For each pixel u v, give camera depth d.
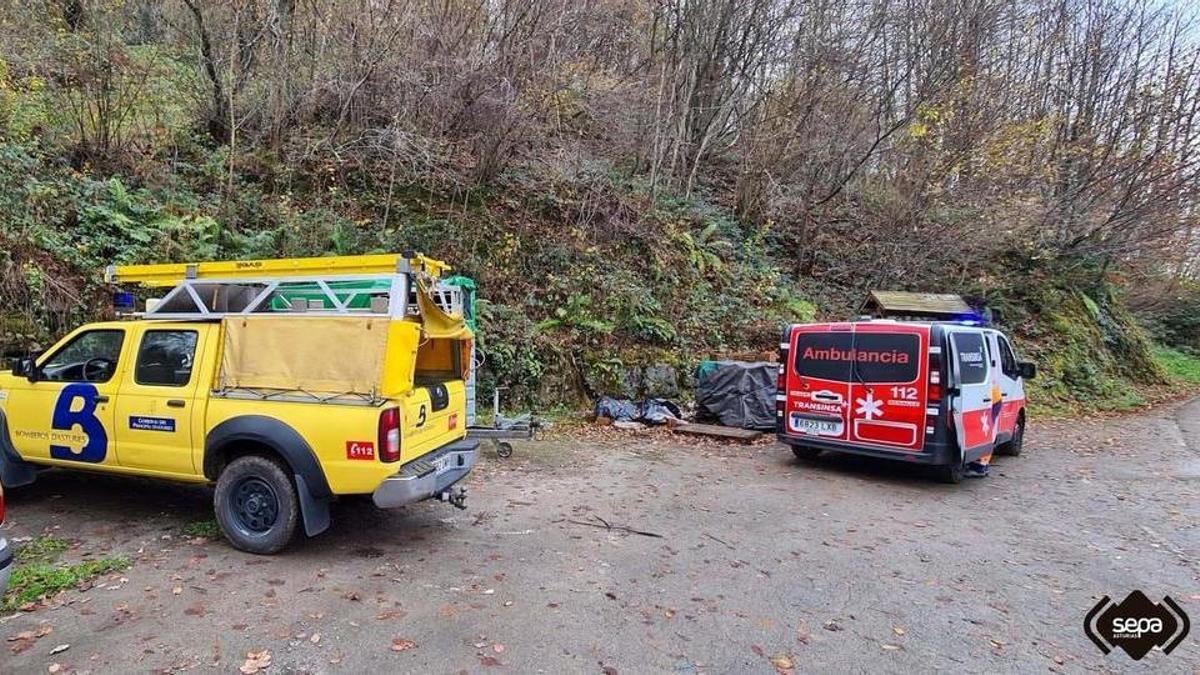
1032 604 4.19
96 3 10.09
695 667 3.29
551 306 11.37
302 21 11.72
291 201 10.88
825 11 15.84
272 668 3.15
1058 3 18.42
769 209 16.22
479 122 12.03
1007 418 8.59
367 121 12.12
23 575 4.04
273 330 4.61
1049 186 16.94
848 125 15.88
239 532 4.59
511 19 11.95
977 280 16.72
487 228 11.94
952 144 15.60
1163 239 16.92
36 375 5.15
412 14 11.77
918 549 5.17
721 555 4.90
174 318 4.93
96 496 5.70
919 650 3.55
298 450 4.38
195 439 4.64
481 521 5.48
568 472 7.27
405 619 3.68
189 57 11.57
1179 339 25.72
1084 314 17.44
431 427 4.99
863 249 16.31
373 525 5.28
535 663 3.27
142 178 10.05
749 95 16.44
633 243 13.15
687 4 15.29
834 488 6.98
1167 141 16.03
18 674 3.03
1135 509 6.45
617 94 15.05
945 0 16.14
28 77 9.63
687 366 11.39
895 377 7.14
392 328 4.42
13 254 7.75
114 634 3.42
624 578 4.39
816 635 3.69
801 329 7.90
